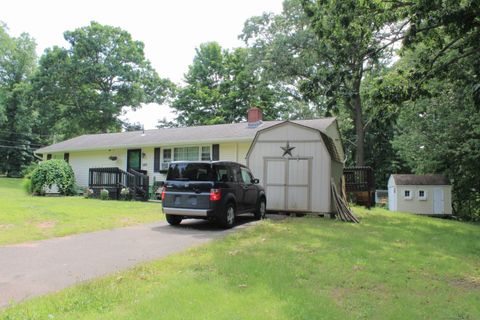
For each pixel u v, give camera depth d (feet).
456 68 41.78
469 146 70.49
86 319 11.85
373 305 14.32
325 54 77.87
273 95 126.41
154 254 22.13
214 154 66.39
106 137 88.12
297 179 44.88
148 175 72.54
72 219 35.76
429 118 77.36
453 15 32.04
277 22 88.07
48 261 20.13
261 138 46.62
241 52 134.72
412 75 39.68
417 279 18.26
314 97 40.27
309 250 23.79
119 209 45.80
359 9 35.14
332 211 43.45
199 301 13.58
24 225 31.55
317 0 37.76
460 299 15.46
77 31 127.75
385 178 126.31
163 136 74.59
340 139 67.87
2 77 154.51
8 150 148.77
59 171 73.67
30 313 12.30
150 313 12.34
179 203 33.22
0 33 146.82
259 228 32.96
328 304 14.02
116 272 17.70
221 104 137.39
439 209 82.79
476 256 24.76
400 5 34.76
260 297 14.28
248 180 39.68
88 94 129.80
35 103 128.98
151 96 143.33
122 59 135.03
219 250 22.93
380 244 26.94
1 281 16.46
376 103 40.52
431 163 80.43
